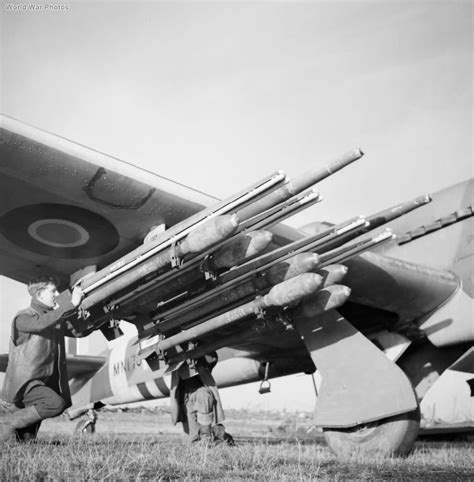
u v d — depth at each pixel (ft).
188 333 28.78
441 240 33.63
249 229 24.54
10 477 17.29
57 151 23.77
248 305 26.50
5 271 31.94
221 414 31.01
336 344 27.30
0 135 22.81
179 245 24.62
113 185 25.29
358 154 21.02
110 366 47.39
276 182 21.89
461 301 30.99
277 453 26.00
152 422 81.00
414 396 25.30
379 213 25.84
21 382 27.99
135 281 26.48
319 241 25.73
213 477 19.30
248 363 40.88
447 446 41.57
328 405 26.99
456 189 34.50
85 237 28.66
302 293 24.68
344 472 21.48
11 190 25.48
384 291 29.96
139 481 17.47
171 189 26.16
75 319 29.89
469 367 31.71
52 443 28.04
